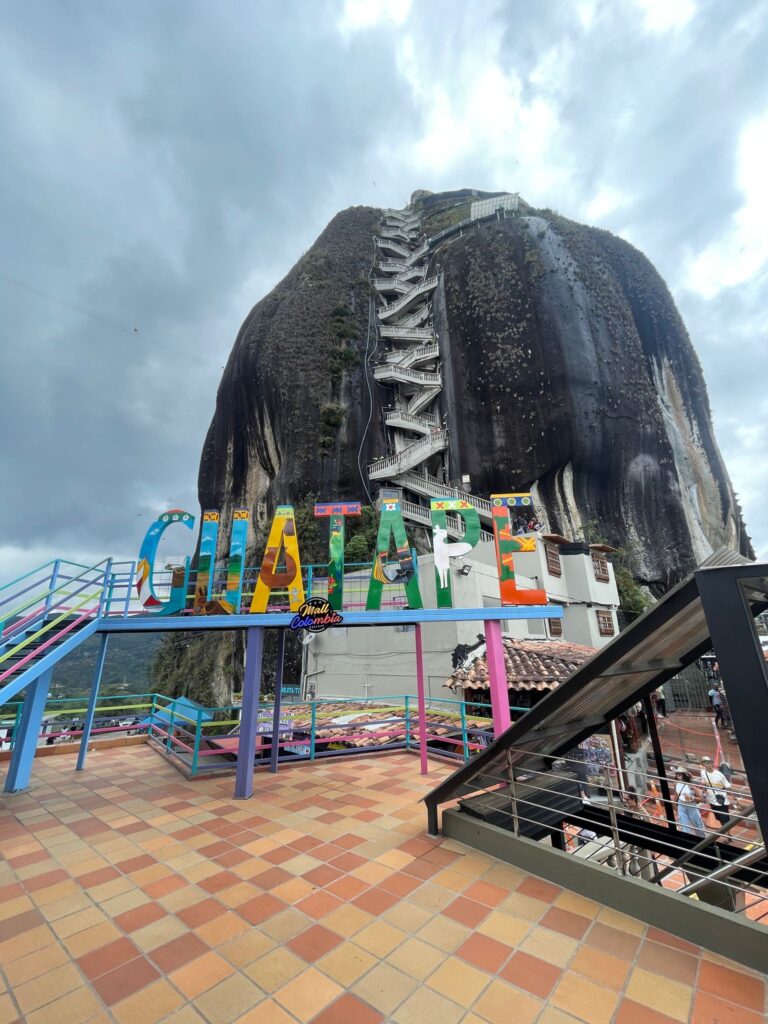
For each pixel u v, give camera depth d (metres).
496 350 32.41
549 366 30.38
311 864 3.63
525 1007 2.11
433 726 8.11
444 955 2.50
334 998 2.19
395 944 2.60
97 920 2.88
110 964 2.46
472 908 2.97
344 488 30.34
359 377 34.66
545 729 3.78
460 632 12.64
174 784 5.97
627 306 35.06
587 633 19.38
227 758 7.89
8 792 5.58
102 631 6.29
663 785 4.30
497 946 2.57
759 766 2.27
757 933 2.38
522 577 17.16
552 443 29.05
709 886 3.69
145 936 2.71
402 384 36.12
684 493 32.03
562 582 19.84
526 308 32.47
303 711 12.19
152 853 3.87
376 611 6.19
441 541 6.52
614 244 37.62
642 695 4.44
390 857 3.74
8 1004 2.16
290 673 23.12
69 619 6.50
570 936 2.66
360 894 3.16
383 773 6.34
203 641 29.56
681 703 17.98
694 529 30.91
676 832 4.08
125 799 5.35
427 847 3.93
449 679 10.58
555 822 4.31
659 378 35.00
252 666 5.80
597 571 21.17
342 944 2.61
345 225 45.72
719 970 2.35
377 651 14.82
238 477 37.66
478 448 31.27
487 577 14.60
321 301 37.50
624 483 30.16
